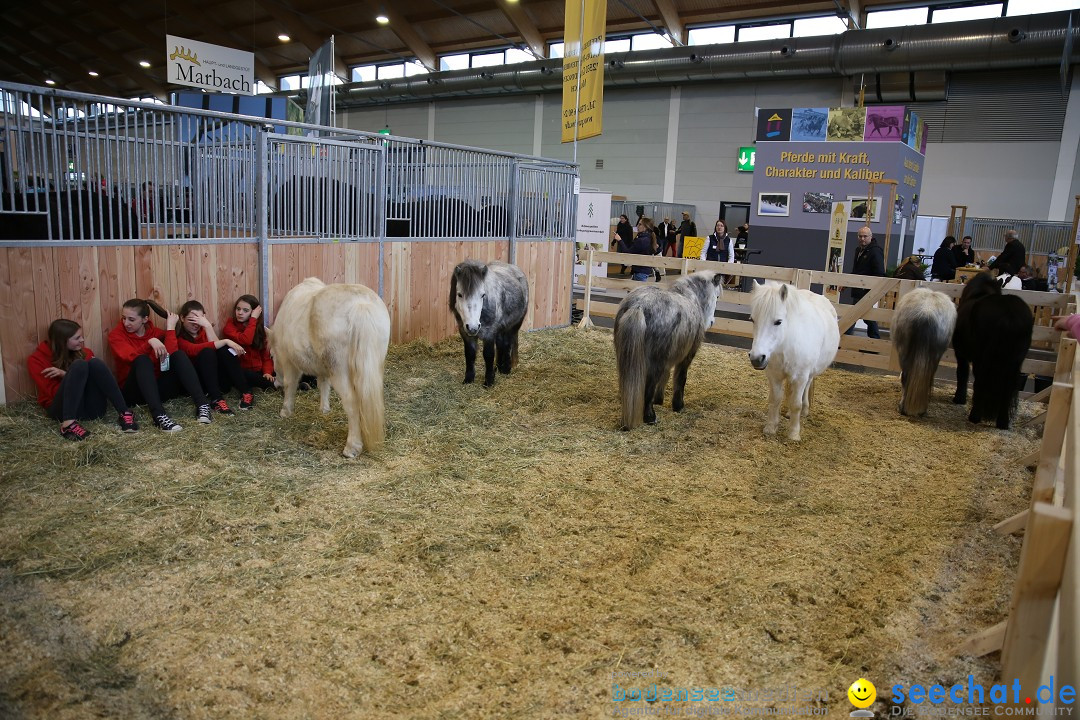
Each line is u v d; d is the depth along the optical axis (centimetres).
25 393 435
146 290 486
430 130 2375
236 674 232
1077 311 509
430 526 344
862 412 605
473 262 538
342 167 623
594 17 838
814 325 484
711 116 1814
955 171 1530
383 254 677
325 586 287
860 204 1169
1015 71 1440
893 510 395
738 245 1579
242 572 293
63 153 427
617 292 1192
